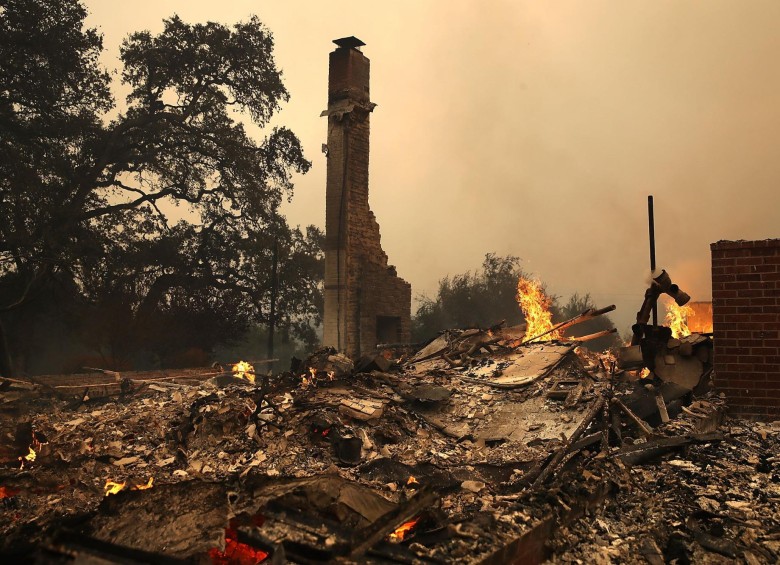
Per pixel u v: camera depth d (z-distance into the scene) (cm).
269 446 919
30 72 2738
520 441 933
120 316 2927
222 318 3306
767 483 515
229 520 366
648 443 618
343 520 412
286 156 3472
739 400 798
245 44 3331
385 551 318
